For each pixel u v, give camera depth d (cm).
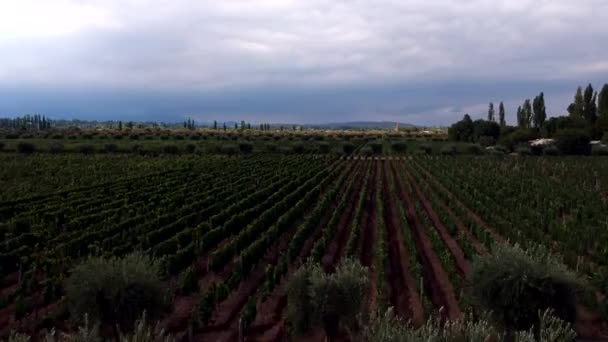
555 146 8475
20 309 1537
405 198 4294
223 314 1689
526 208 3259
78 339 967
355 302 1311
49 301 1708
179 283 1856
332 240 2703
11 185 4856
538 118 12075
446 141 12144
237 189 4441
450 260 2061
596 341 1437
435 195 4219
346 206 3775
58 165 6544
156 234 2527
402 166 7519
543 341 978
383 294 1627
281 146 9862
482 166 6419
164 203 3575
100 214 3123
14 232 2733
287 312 1447
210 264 2162
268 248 2520
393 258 2358
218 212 3425
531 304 1248
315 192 4131
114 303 1273
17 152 8512
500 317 1279
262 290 1788
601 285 1745
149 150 9000
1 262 2034
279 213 3319
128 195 4034
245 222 3017
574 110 11206
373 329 967
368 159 8956
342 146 9969
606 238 2383
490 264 1316
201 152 9094
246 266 2066
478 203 3488
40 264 1984
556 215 3219
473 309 1488
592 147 8406
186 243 2447
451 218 3012
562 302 1261
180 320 1612
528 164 6500
